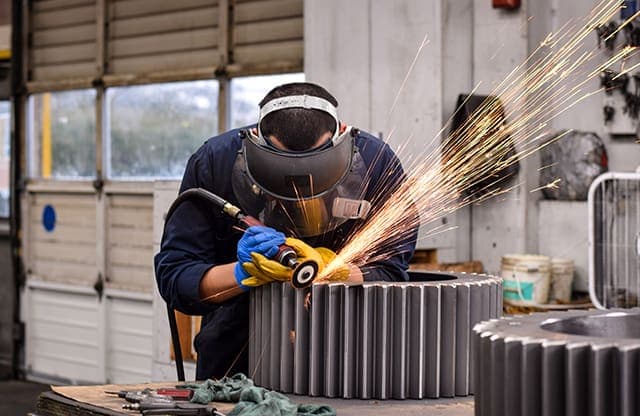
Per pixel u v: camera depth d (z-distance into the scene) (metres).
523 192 4.86
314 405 2.15
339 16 5.00
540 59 4.89
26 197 7.34
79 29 6.91
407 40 4.82
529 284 4.57
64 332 7.14
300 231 2.42
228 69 6.00
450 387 2.35
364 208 2.44
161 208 4.96
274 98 2.39
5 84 7.48
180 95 6.36
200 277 2.55
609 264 4.43
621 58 4.67
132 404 2.20
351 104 5.00
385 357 2.32
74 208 7.05
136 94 6.62
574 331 1.91
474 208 4.99
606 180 4.43
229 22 6.01
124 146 6.72
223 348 2.76
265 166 2.31
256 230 2.39
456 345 2.36
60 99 7.12
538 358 1.66
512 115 4.86
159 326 4.87
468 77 4.98
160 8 6.40
